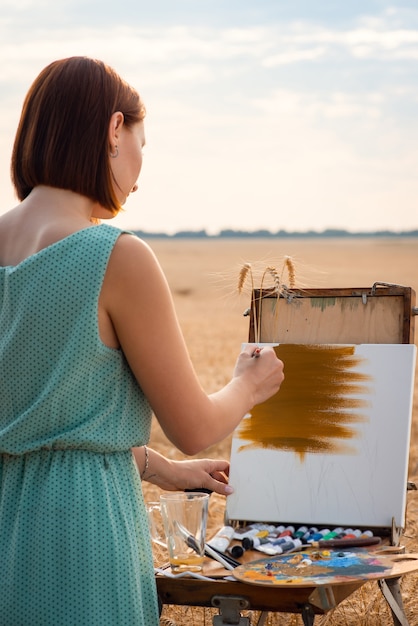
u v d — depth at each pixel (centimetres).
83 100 176
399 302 260
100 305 170
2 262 181
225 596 204
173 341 175
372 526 240
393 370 250
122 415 178
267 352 203
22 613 171
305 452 251
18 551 172
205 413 181
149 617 184
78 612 168
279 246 8338
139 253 171
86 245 169
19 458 177
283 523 249
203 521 217
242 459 257
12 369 173
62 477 172
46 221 177
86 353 169
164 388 175
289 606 199
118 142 182
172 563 214
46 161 176
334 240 10444
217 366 1476
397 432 244
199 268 5359
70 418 172
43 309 169
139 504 185
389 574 199
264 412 259
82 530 170
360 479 244
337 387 253
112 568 171
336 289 266
